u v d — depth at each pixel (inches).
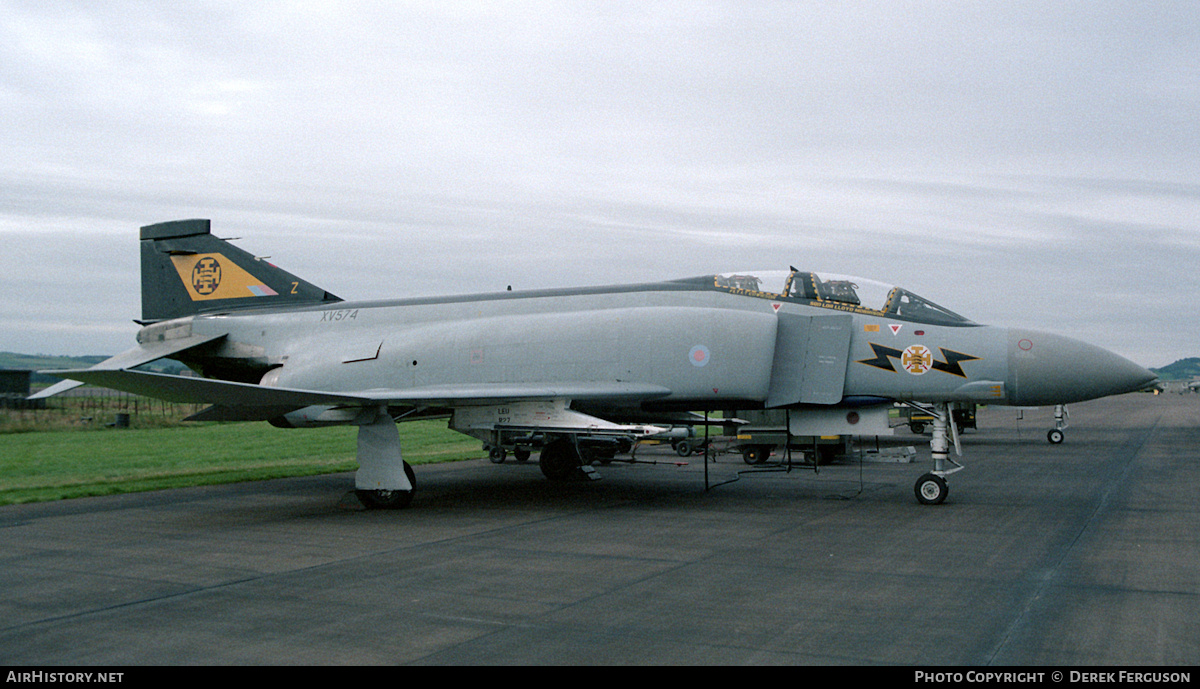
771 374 494.9
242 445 1038.4
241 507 488.4
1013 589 261.7
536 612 239.5
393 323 597.6
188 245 703.7
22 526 416.2
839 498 504.1
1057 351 461.7
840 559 313.3
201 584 281.0
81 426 1457.9
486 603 250.5
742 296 523.5
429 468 751.1
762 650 201.8
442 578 286.7
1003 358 465.7
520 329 533.0
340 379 572.1
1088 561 304.8
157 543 363.6
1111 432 1228.5
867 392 490.6
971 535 363.3
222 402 462.9
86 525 418.3
